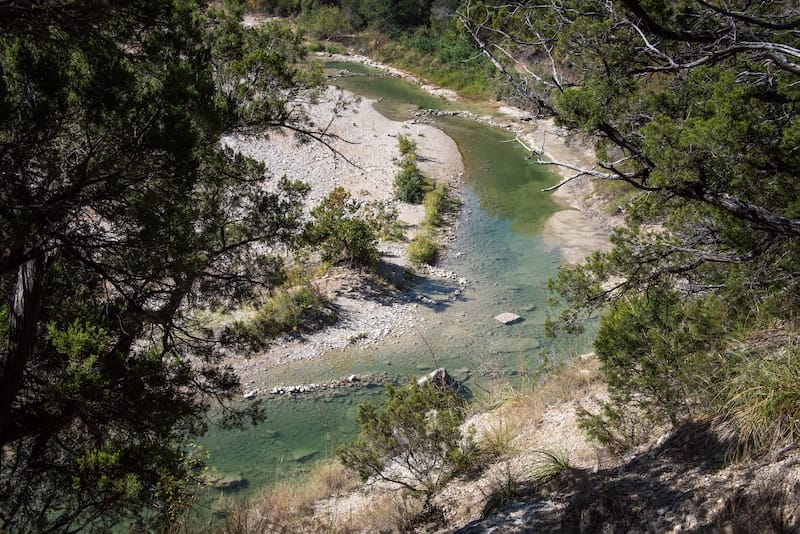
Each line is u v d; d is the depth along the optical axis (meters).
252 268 8.00
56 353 5.91
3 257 5.31
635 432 8.05
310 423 13.69
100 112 5.57
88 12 5.42
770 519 4.96
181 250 6.39
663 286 8.08
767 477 5.52
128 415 5.77
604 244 23.33
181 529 8.20
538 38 8.37
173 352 7.28
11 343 5.51
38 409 5.75
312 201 24.06
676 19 8.03
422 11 57.03
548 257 22.47
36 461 5.78
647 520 5.85
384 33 57.81
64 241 5.64
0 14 5.02
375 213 24.33
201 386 7.52
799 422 5.91
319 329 17.23
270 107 8.26
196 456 9.93
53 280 6.39
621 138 7.46
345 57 55.41
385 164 30.08
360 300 18.67
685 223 7.91
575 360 12.66
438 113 40.50
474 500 8.35
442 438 8.95
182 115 5.81
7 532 5.56
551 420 10.12
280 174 26.27
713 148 6.31
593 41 7.82
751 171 6.56
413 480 9.79
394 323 17.78
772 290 7.65
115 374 5.56
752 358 7.14
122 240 6.01
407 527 8.42
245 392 14.62
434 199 26.34
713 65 7.73
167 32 7.01
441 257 22.09
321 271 19.59
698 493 5.79
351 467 8.97
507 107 42.00
